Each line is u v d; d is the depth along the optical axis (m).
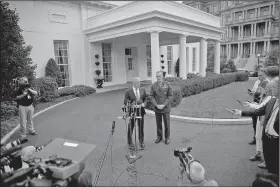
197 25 12.95
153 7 10.06
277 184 2.20
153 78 10.34
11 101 7.78
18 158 2.79
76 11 13.62
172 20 10.66
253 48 54.09
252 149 4.27
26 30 11.30
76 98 11.56
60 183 2.15
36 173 2.37
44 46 12.12
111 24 11.76
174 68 20.22
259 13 51.62
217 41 17.12
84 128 5.98
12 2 10.59
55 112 8.12
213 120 6.09
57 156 2.65
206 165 3.61
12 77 7.70
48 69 11.88
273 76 3.03
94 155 4.13
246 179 3.14
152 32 10.16
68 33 13.23
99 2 14.37
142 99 4.52
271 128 2.73
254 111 3.23
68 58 13.43
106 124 6.37
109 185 3.05
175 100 7.95
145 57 17.69
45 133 5.59
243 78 17.50
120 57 15.75
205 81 11.95
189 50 20.91
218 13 60.03
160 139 4.81
